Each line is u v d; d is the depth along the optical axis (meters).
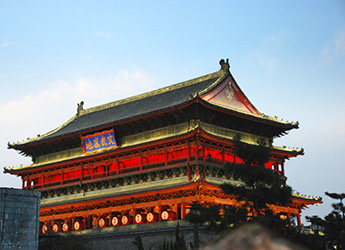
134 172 83.75
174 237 72.25
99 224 85.75
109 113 104.75
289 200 61.81
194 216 55.38
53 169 98.50
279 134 93.12
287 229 56.41
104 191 88.88
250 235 13.45
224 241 13.45
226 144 80.38
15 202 50.91
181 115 81.38
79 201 87.81
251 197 57.66
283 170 90.19
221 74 89.56
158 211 82.25
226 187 59.91
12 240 49.78
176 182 78.50
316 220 70.25
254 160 60.88
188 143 77.69
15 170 102.00
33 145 102.62
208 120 82.12
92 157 90.50
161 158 82.62
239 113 82.38
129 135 89.19
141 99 102.12
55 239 73.94
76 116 113.06
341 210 68.88
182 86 95.62
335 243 69.25
